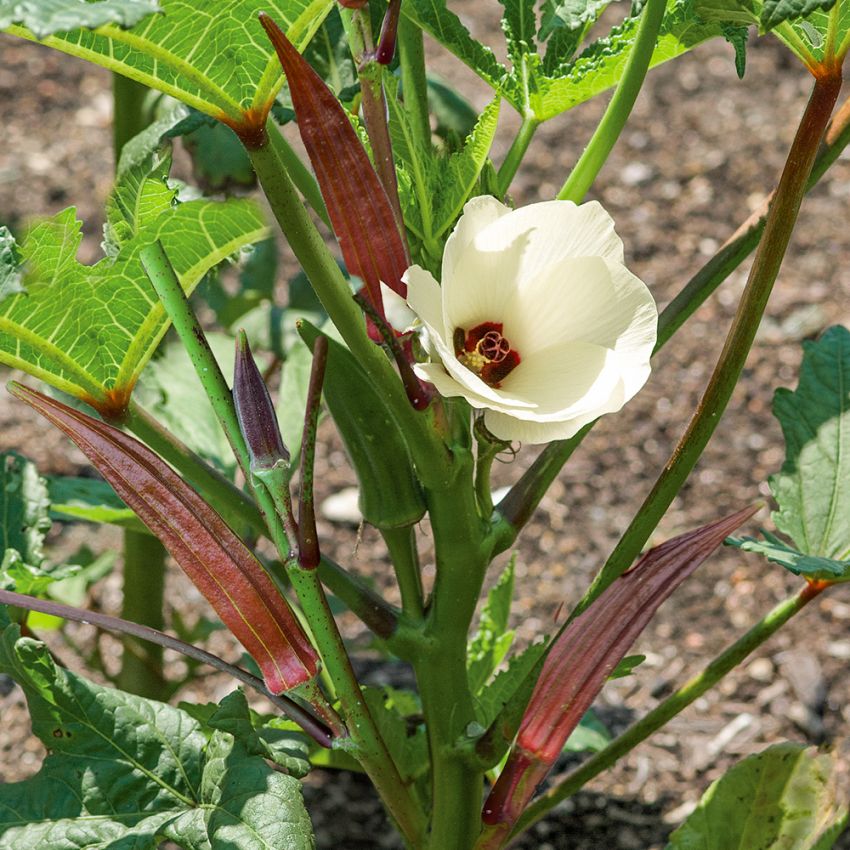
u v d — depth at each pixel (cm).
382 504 89
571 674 83
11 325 85
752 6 82
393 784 87
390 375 82
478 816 92
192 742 91
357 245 80
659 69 232
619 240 79
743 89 226
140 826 88
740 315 86
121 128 114
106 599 152
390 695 110
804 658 141
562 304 80
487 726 96
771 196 91
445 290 78
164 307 83
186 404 117
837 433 100
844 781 124
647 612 83
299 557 81
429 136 91
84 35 78
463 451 86
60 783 90
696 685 96
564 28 92
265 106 79
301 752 88
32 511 98
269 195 79
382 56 81
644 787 128
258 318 135
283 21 78
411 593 91
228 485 91
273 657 83
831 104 83
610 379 79
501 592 106
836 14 81
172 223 84
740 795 101
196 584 82
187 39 77
